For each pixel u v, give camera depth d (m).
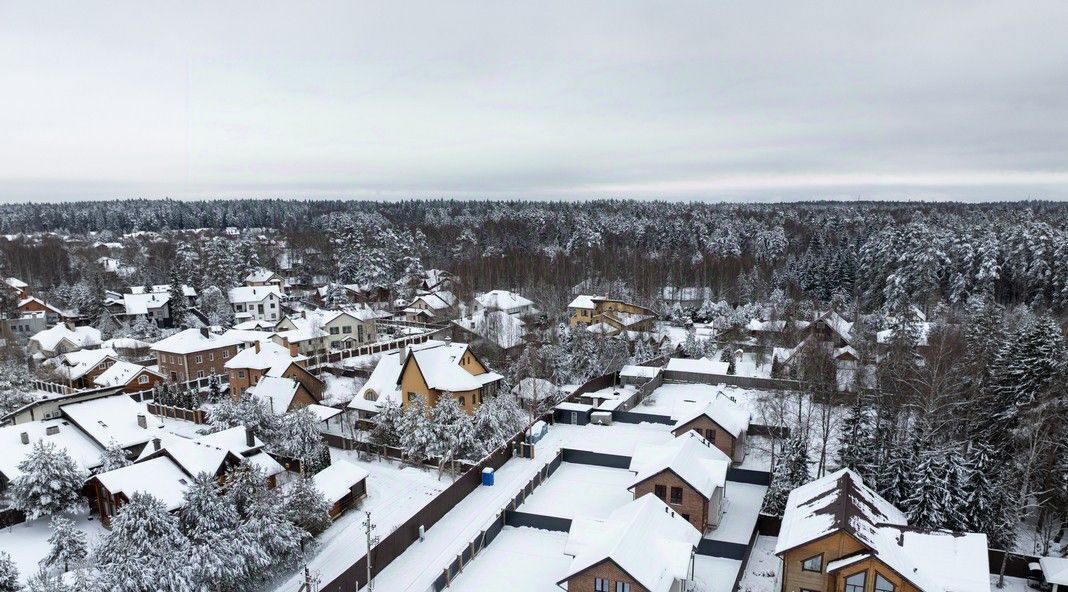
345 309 97.50
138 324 98.06
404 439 49.38
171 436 46.84
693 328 101.50
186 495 34.72
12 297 103.06
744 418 52.09
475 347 81.38
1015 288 97.12
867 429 43.44
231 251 130.88
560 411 61.06
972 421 47.06
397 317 117.06
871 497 33.88
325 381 71.38
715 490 40.34
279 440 48.69
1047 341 44.28
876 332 80.69
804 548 29.91
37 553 36.19
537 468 49.94
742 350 85.69
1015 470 40.44
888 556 27.86
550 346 75.94
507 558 37.12
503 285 137.62
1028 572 33.41
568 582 30.75
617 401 64.06
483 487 46.41
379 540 38.00
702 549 37.03
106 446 46.19
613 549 29.47
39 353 82.75
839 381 62.84
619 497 45.12
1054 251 91.56
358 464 50.56
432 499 43.94
